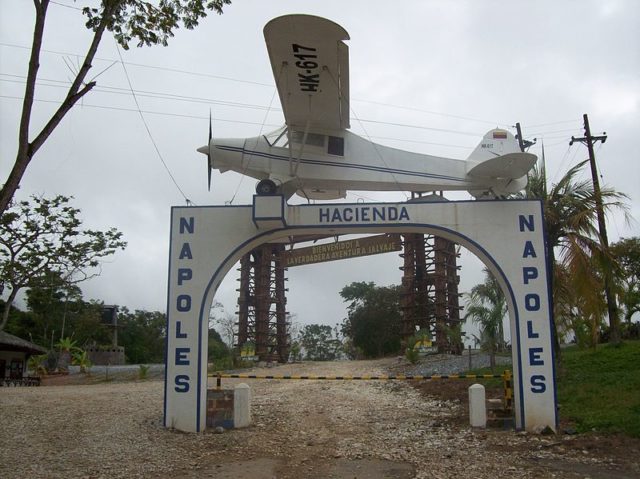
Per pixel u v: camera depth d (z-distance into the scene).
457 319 33.84
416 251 35.03
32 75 9.17
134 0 11.51
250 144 16.09
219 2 11.86
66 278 30.89
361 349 56.47
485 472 8.59
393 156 15.79
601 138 25.50
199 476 8.66
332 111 14.91
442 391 17.36
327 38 12.45
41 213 28.47
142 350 67.94
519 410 11.60
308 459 9.73
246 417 12.57
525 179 15.73
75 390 19.89
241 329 39.59
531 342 11.83
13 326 51.44
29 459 9.58
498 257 12.28
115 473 8.84
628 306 29.62
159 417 13.29
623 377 14.56
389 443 10.96
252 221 12.53
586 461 8.98
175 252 12.74
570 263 14.54
